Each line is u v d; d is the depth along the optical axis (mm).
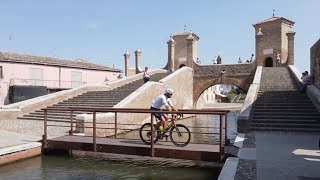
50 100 24656
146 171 10641
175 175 10180
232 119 28938
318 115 15648
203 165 11352
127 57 41438
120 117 19609
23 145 11781
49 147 12336
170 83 29109
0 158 10758
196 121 28266
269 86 21875
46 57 43281
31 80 38156
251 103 16578
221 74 33844
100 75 47750
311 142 11641
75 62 46344
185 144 10734
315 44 20109
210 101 65812
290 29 39500
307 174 7406
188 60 35438
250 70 32406
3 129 16781
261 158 9023
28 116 22141
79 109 11750
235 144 11102
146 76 28281
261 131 14586
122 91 27031
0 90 35062
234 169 7820
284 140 12078
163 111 10148
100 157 12500
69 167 11031
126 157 12523
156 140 11219
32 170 10562
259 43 31844
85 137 13055
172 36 44500
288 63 31734
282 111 16594
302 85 19406
